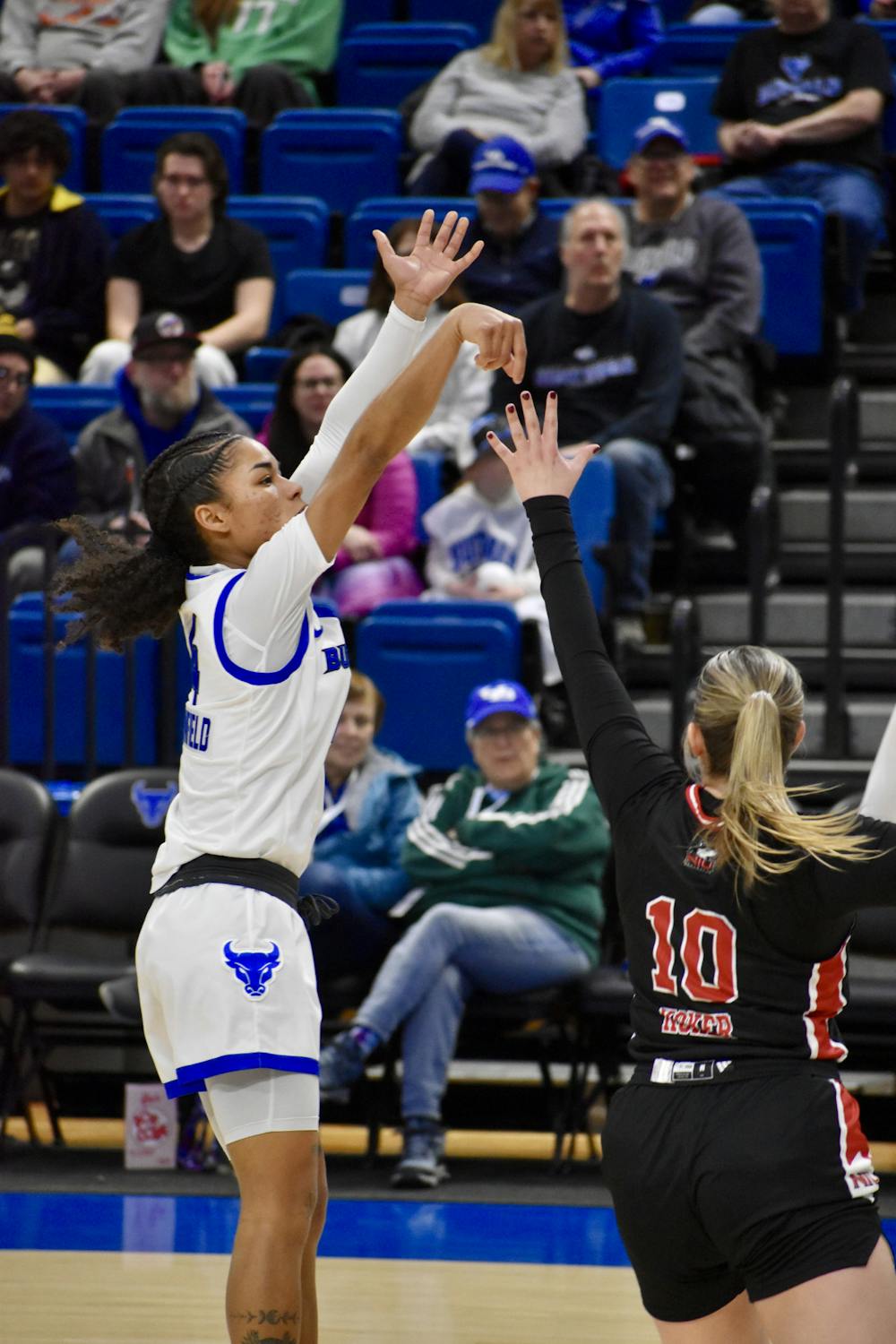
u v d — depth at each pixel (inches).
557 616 261.0
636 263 691.4
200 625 265.3
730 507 655.8
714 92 799.1
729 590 662.5
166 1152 503.5
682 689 538.3
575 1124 502.9
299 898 276.5
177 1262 407.8
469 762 567.2
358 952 503.2
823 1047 228.7
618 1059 515.8
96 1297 378.0
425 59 896.3
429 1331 356.2
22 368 628.4
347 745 523.2
